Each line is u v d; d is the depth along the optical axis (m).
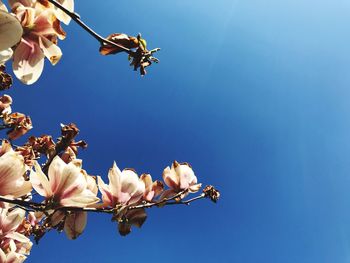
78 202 0.42
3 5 0.33
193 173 0.65
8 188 0.38
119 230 0.52
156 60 0.38
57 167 0.42
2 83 0.68
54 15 0.38
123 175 0.51
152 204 0.56
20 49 0.37
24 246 0.69
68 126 0.62
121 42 0.38
